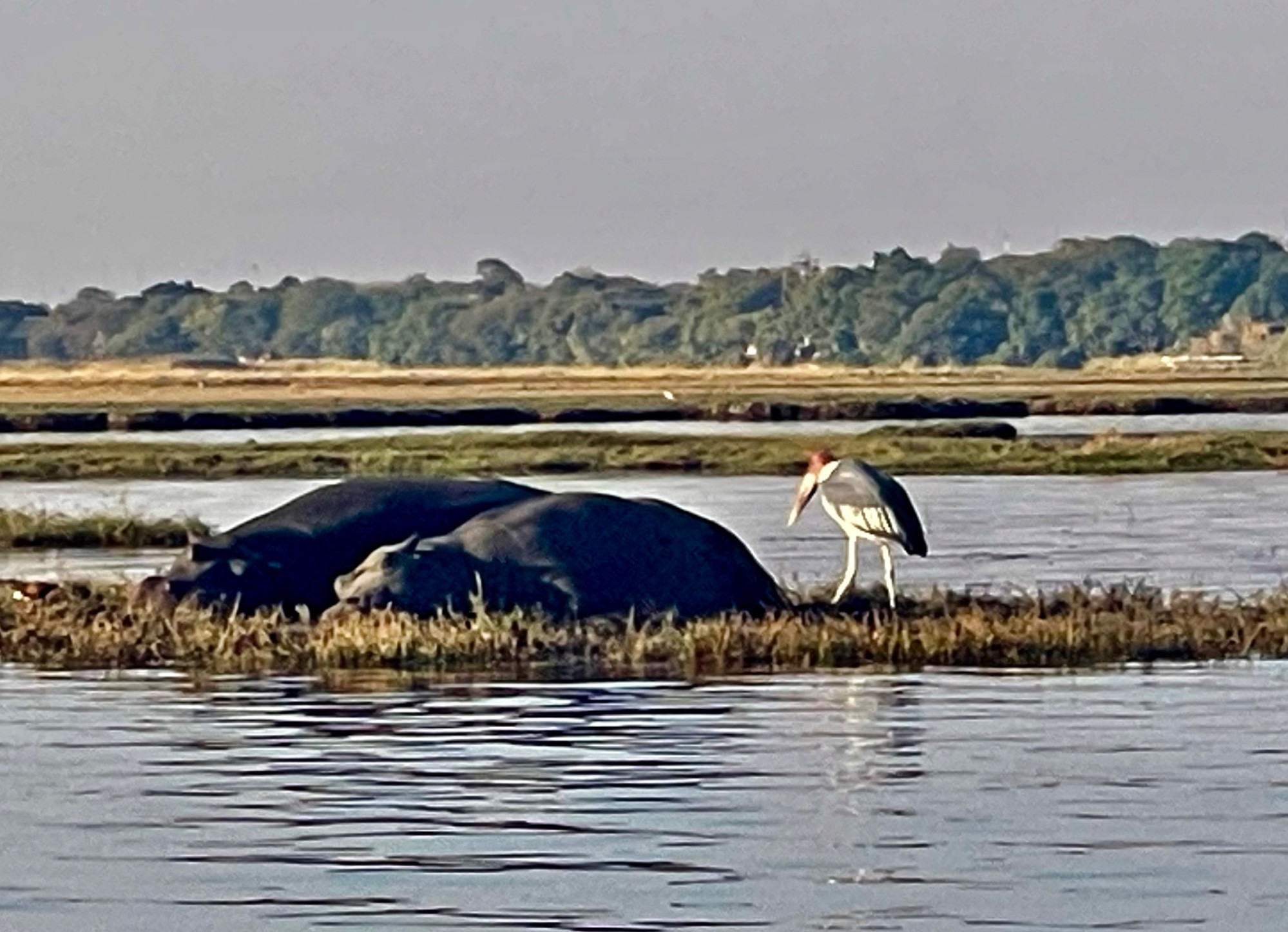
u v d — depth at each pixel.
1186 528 169.38
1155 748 78.00
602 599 103.56
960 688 90.94
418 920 58.41
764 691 90.19
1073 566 139.50
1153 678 93.38
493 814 68.88
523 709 86.38
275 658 98.44
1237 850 63.78
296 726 83.38
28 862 64.00
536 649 98.50
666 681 92.81
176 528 166.50
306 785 73.38
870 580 130.38
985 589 120.75
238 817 68.94
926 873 61.84
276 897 60.53
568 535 104.44
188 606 103.62
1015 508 192.62
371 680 94.00
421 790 72.31
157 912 59.28
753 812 68.75
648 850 64.62
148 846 65.75
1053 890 60.06
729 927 57.34
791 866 62.75
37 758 77.88
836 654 98.56
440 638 97.94
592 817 68.44
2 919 58.72
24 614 106.94
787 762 75.94
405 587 102.31
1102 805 69.19
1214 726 82.12
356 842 65.94
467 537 104.38
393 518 107.12
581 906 59.34
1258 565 139.50
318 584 105.81
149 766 76.44
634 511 106.06
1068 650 99.81
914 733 81.00
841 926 57.28
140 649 99.81
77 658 99.69
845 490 108.56
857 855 63.72
